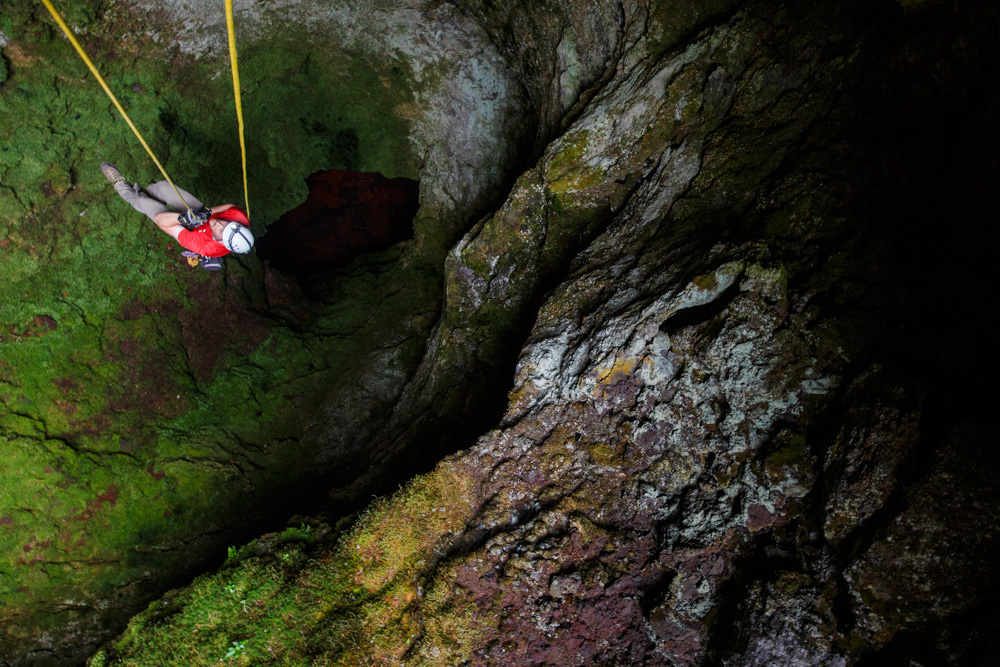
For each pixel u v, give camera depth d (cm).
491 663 409
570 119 643
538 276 641
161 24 657
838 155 429
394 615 440
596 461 458
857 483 339
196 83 734
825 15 464
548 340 516
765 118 485
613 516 439
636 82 571
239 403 809
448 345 701
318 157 895
